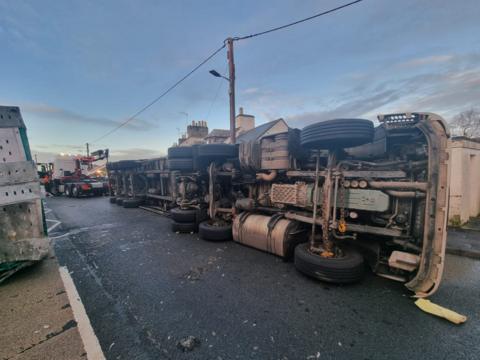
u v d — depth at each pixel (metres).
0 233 2.63
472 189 5.82
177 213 5.11
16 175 2.70
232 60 8.67
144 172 8.66
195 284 2.67
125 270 3.10
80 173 17.06
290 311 2.12
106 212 8.20
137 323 1.97
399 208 2.58
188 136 17.92
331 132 2.49
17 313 2.07
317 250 2.88
